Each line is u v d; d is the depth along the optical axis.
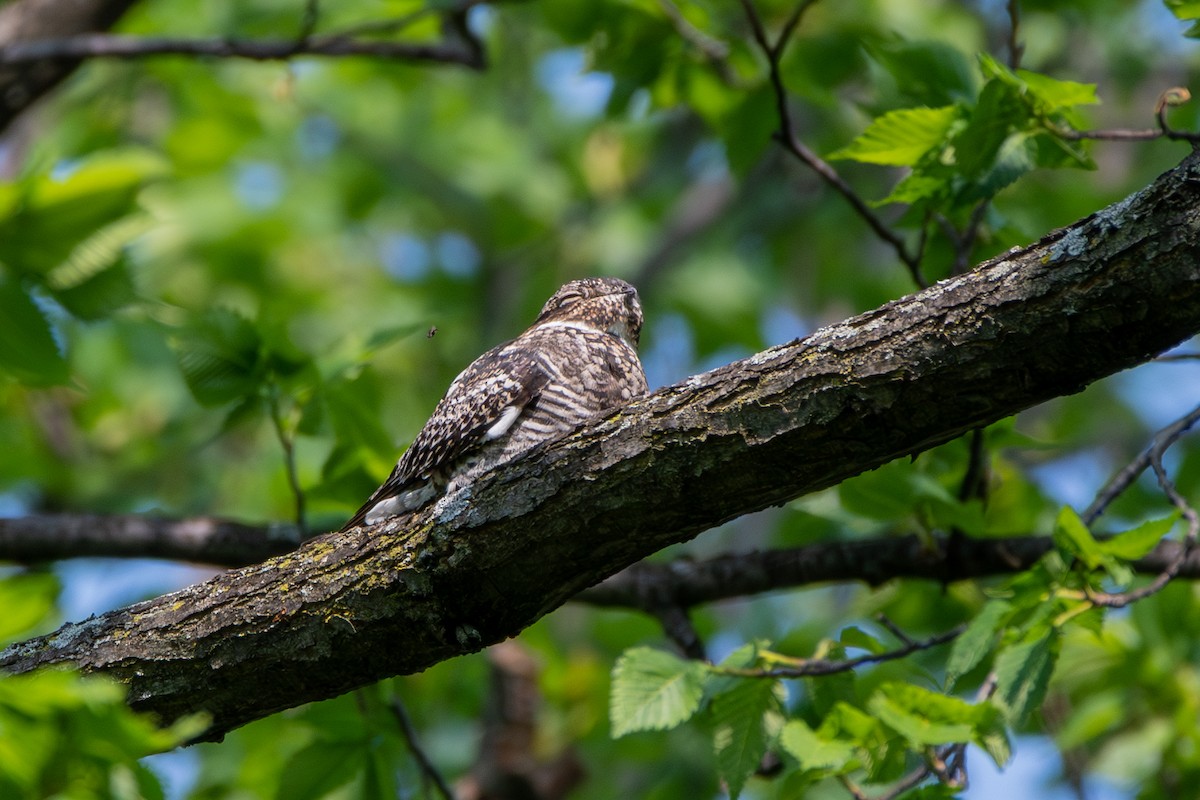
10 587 6.79
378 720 9.80
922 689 7.63
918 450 6.20
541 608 6.84
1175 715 11.05
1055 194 15.45
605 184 21.02
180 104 19.31
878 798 7.91
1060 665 11.32
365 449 10.02
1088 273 5.59
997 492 11.30
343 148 21.05
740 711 8.28
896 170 17.41
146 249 17.30
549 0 11.59
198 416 16.28
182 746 7.38
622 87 11.73
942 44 9.49
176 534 10.55
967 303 5.81
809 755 7.59
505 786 12.82
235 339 9.34
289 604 6.99
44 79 10.52
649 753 13.77
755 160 11.42
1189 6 7.46
